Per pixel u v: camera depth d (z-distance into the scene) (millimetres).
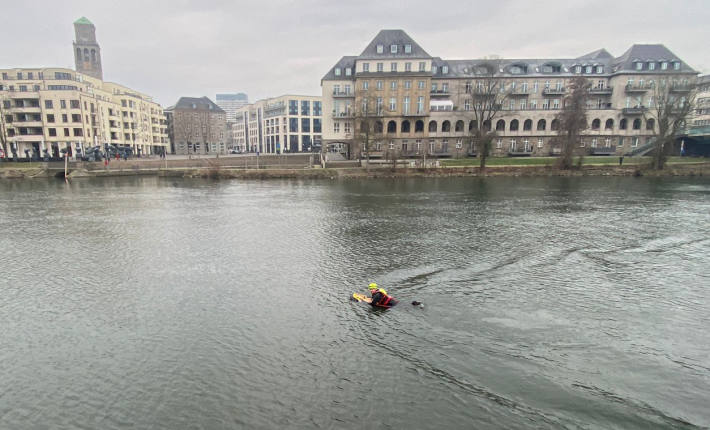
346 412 10312
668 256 23172
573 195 48500
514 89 94062
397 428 9758
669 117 80000
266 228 31188
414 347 13227
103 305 16859
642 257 22969
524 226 31047
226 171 75188
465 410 10328
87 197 49531
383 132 91250
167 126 170625
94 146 99375
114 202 45250
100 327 14938
